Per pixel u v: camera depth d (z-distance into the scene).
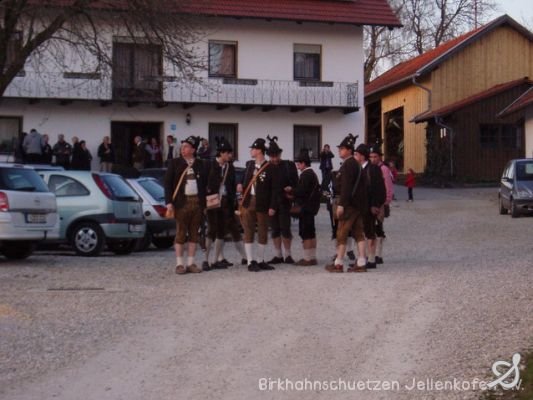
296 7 35.91
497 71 44.94
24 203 15.01
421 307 10.71
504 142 42.25
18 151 30.89
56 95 32.72
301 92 36.19
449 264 15.19
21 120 33.34
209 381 7.80
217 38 35.41
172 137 33.00
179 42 22.59
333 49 36.84
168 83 33.84
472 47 44.59
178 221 14.12
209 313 10.63
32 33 21.94
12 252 16.25
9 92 32.28
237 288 12.40
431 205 32.28
